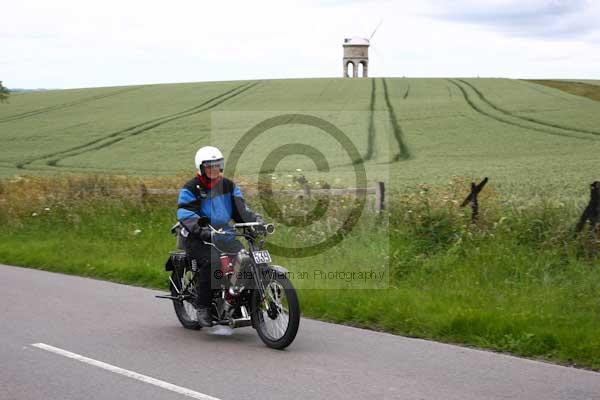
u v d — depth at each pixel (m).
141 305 9.77
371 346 7.46
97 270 12.44
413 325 8.12
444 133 43.75
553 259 10.58
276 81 77.19
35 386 6.05
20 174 34.06
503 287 9.77
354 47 127.81
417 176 29.27
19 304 9.77
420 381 6.15
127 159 38.94
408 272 10.84
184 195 7.89
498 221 12.24
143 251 14.00
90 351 7.26
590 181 26.30
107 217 17.09
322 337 7.90
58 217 17.80
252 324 7.68
